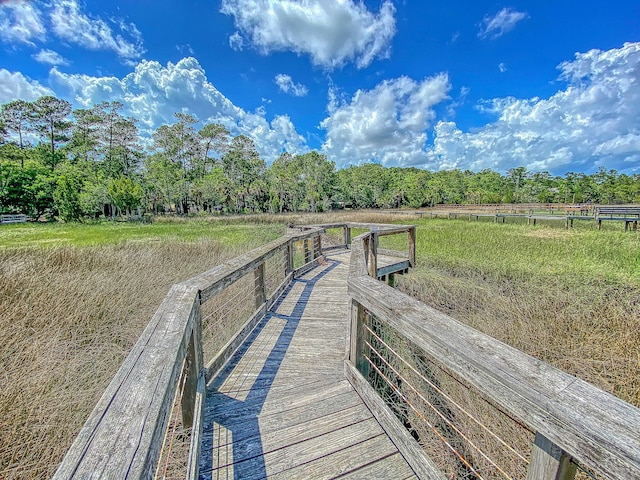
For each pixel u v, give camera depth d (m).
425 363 3.11
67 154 38.19
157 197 34.53
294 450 1.49
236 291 4.64
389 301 1.42
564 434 0.67
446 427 2.31
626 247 8.73
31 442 1.87
